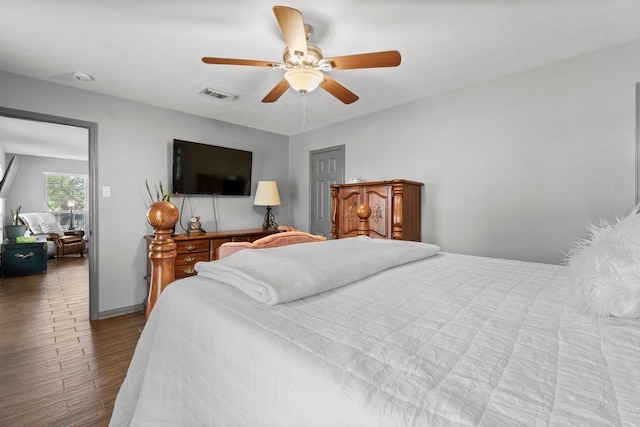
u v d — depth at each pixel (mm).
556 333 722
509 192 2777
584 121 2406
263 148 4738
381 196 3098
